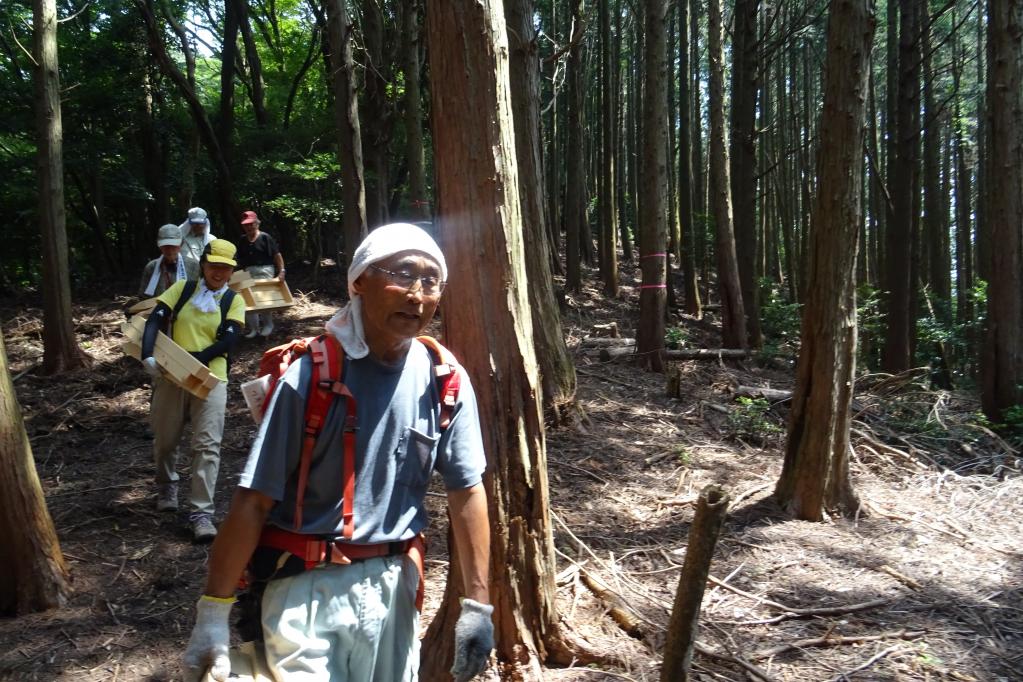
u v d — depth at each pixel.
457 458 2.14
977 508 5.81
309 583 1.96
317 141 14.28
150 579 4.43
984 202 19.36
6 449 4.03
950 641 3.92
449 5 3.07
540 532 3.46
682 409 8.12
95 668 3.62
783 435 7.33
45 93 8.82
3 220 14.49
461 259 3.18
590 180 26.70
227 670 1.88
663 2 9.66
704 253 17.95
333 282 13.55
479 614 2.06
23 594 4.08
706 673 3.58
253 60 16.28
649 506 5.58
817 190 5.31
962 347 15.22
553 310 7.27
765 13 20.58
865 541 5.11
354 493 1.97
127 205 15.91
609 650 3.62
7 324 10.73
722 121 11.54
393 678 2.10
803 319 5.44
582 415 7.29
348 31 9.94
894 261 11.04
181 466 6.41
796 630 4.01
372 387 1.99
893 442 7.23
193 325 4.85
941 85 21.33
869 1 5.02
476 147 3.12
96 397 8.36
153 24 13.15
